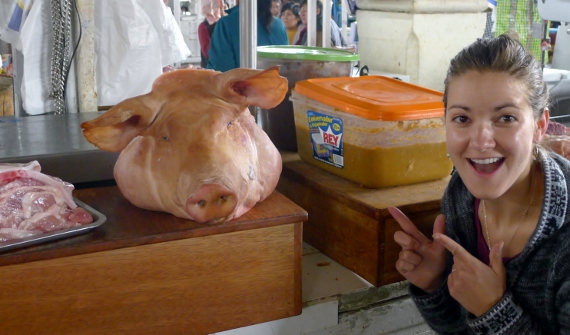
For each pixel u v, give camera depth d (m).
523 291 1.10
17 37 1.93
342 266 1.59
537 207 1.11
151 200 1.29
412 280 1.29
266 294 1.32
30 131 1.66
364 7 3.07
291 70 1.86
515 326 1.07
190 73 1.28
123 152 1.35
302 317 1.41
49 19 1.93
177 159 1.20
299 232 1.32
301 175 1.68
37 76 1.96
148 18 2.06
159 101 1.25
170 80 1.27
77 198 1.41
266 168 1.36
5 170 1.19
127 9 2.00
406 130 1.51
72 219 1.19
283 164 1.79
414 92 1.66
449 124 1.07
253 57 1.76
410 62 2.82
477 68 1.01
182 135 1.20
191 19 4.04
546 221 1.04
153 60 2.10
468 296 1.09
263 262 1.30
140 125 1.24
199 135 1.19
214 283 1.26
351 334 1.50
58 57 1.90
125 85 2.09
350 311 1.48
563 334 1.02
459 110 1.04
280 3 3.89
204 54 3.70
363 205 1.44
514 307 1.07
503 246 1.16
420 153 1.55
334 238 1.60
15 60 2.09
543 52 2.99
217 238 1.24
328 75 1.88
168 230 1.21
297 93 1.74
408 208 1.44
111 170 1.51
